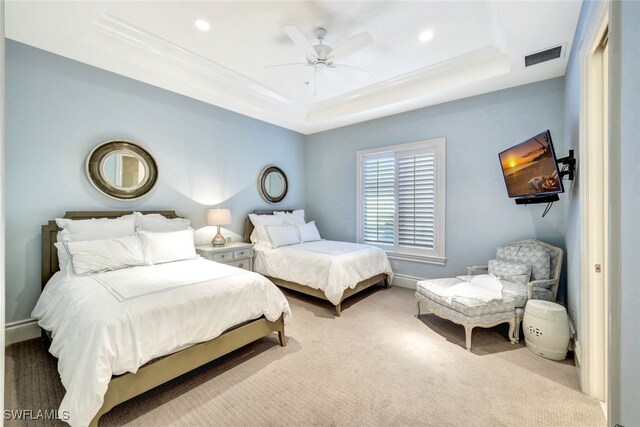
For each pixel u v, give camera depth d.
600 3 1.49
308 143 5.55
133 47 2.84
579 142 2.02
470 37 2.70
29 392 1.88
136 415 1.72
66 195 2.80
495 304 2.53
